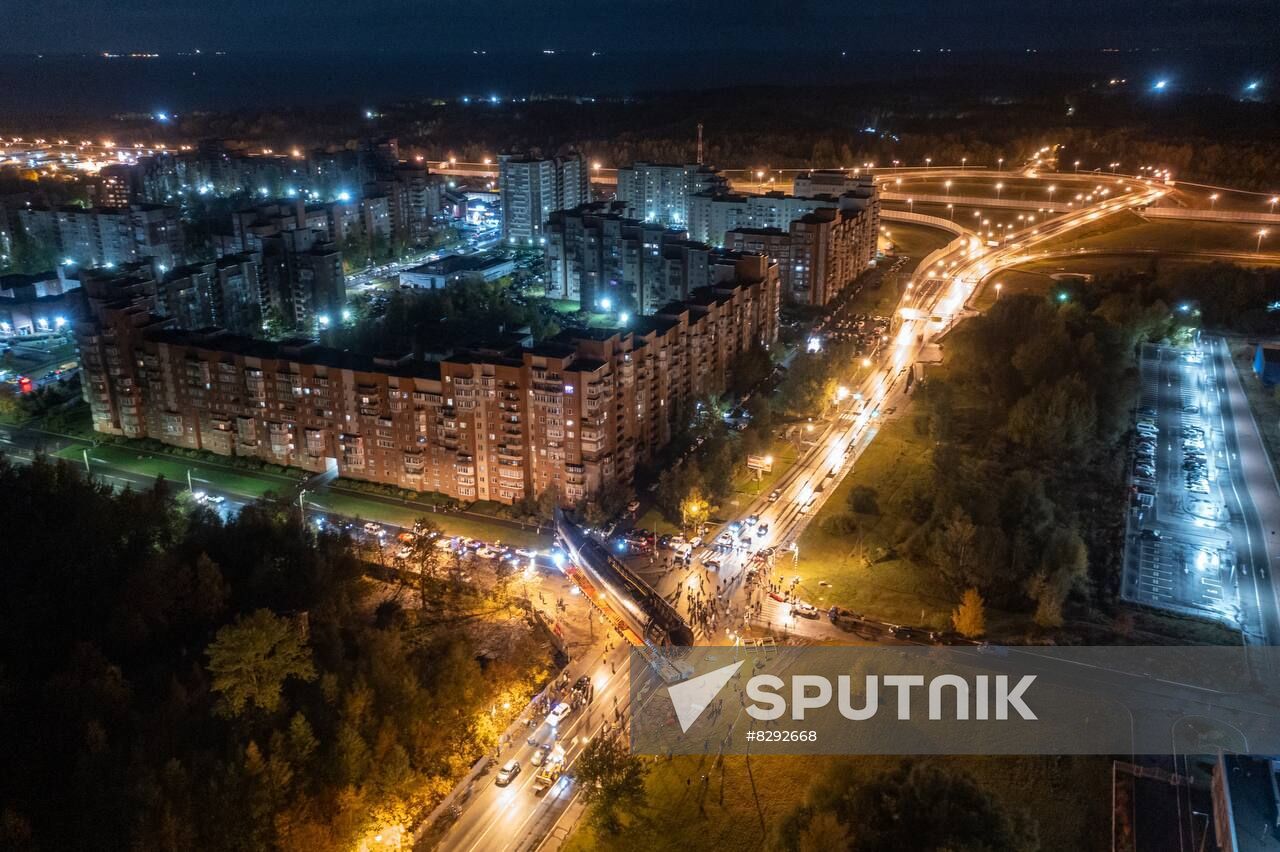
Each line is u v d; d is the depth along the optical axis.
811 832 122.31
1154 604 188.00
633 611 181.12
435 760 155.38
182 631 172.50
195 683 155.38
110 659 160.88
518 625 192.12
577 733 162.25
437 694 161.50
